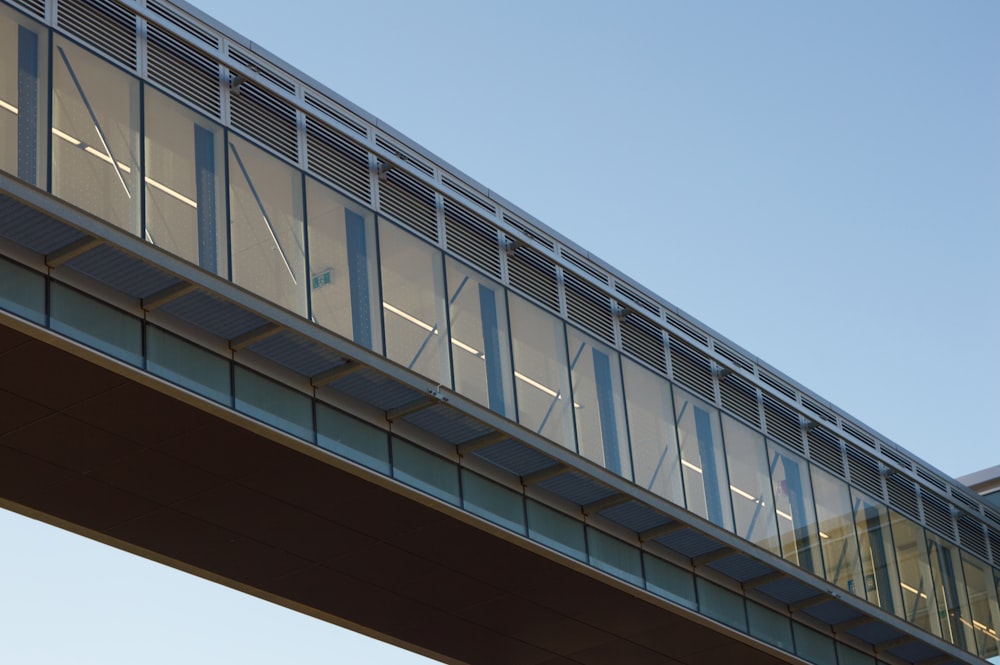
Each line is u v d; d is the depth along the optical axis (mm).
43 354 20562
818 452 34656
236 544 26078
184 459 23344
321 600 28547
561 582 28531
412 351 25188
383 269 25328
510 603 29297
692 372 31688
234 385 22922
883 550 35500
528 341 27688
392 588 28234
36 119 20703
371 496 24953
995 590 39781
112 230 20484
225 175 23234
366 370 24141
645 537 30062
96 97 21672
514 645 31453
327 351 23500
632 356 30156
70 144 21031
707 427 31328
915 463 39375
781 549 31844
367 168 25938
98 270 21188
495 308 27312
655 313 31859
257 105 24359
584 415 28234
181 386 21938
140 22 22828
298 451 23453
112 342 21312
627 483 28141
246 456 23438
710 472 30766
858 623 34781
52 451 22766
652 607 29969
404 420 25672
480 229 27844
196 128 23047
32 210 19797
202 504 24656
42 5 21406
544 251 28641
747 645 32250
